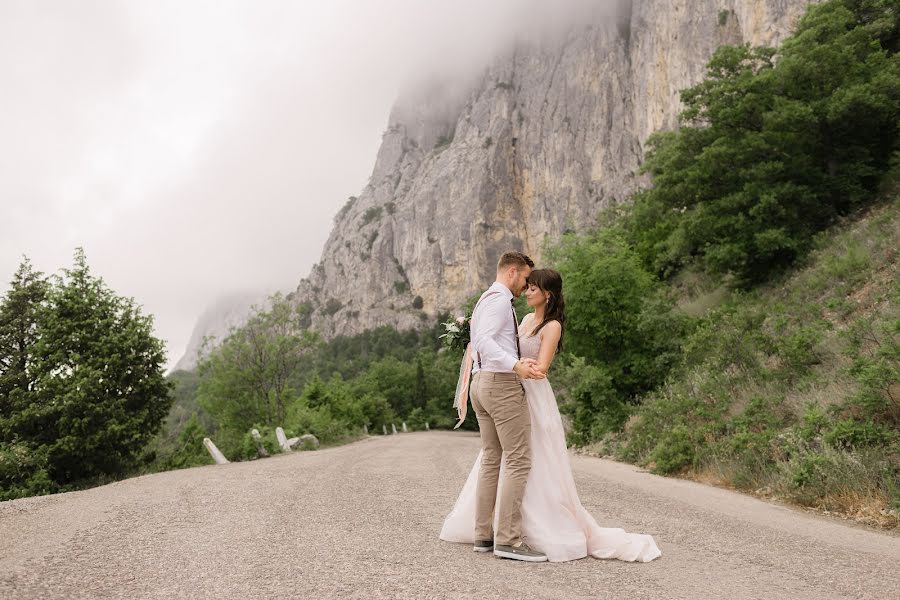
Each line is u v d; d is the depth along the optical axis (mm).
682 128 22453
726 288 21250
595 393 15266
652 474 10227
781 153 19703
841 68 20453
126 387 20359
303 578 3080
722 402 10898
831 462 7238
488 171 176625
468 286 176125
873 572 3619
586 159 153625
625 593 2967
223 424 32719
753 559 3891
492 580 3168
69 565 3383
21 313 22031
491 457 4105
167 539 4117
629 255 20062
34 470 17438
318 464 10727
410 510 5473
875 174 19812
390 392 77188
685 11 111562
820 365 10680
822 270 16031
